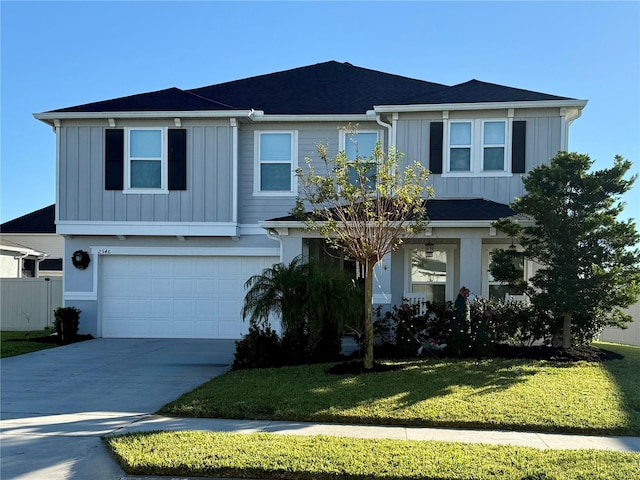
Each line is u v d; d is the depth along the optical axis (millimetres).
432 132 14547
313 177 10281
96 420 7062
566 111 14133
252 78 18922
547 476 5004
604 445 6051
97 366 11000
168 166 15195
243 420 7031
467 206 13531
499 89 15211
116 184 15227
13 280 18422
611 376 8938
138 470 5293
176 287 15516
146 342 14586
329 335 11000
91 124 15305
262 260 15461
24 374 10188
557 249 10711
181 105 15336
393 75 18688
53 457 5746
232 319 15414
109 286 15578
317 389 8219
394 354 11117
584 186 10531
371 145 15477
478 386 8281
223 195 15117
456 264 14641
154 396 8398
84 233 15227
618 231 10320
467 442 6074
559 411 7000
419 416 6852
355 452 5613
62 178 15297
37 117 15094
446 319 11758
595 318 10742
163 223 15156
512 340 11625
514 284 11273
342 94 17297
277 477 5195
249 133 15672
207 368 10773
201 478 5246
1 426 6836
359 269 13695
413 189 9734
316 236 13133
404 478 5043
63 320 14594
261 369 10023
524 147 14266
